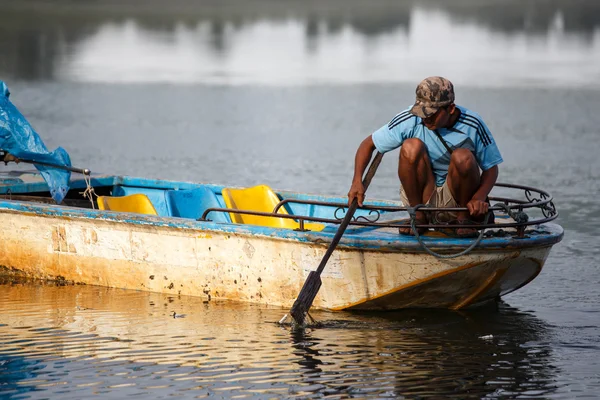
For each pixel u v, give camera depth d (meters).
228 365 22.66
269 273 27.19
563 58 131.00
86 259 30.00
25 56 121.88
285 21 198.38
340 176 51.25
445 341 24.58
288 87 96.25
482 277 26.09
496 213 29.84
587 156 58.34
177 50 137.00
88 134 66.44
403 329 25.50
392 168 53.91
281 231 26.55
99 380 21.70
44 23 174.38
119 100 85.12
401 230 26.14
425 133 25.33
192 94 89.94
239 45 147.00
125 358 23.17
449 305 27.31
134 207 31.72
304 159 56.66
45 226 30.44
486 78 105.31
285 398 20.69
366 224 25.72
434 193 25.73
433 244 25.12
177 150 59.97
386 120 74.62
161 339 24.59
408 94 91.06
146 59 123.81
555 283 30.53
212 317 26.52
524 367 22.61
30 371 22.31
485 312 27.30
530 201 29.19
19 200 32.75
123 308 27.50
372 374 22.11
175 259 28.55
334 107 81.88
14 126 32.91
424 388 21.30
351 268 26.17
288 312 26.73
